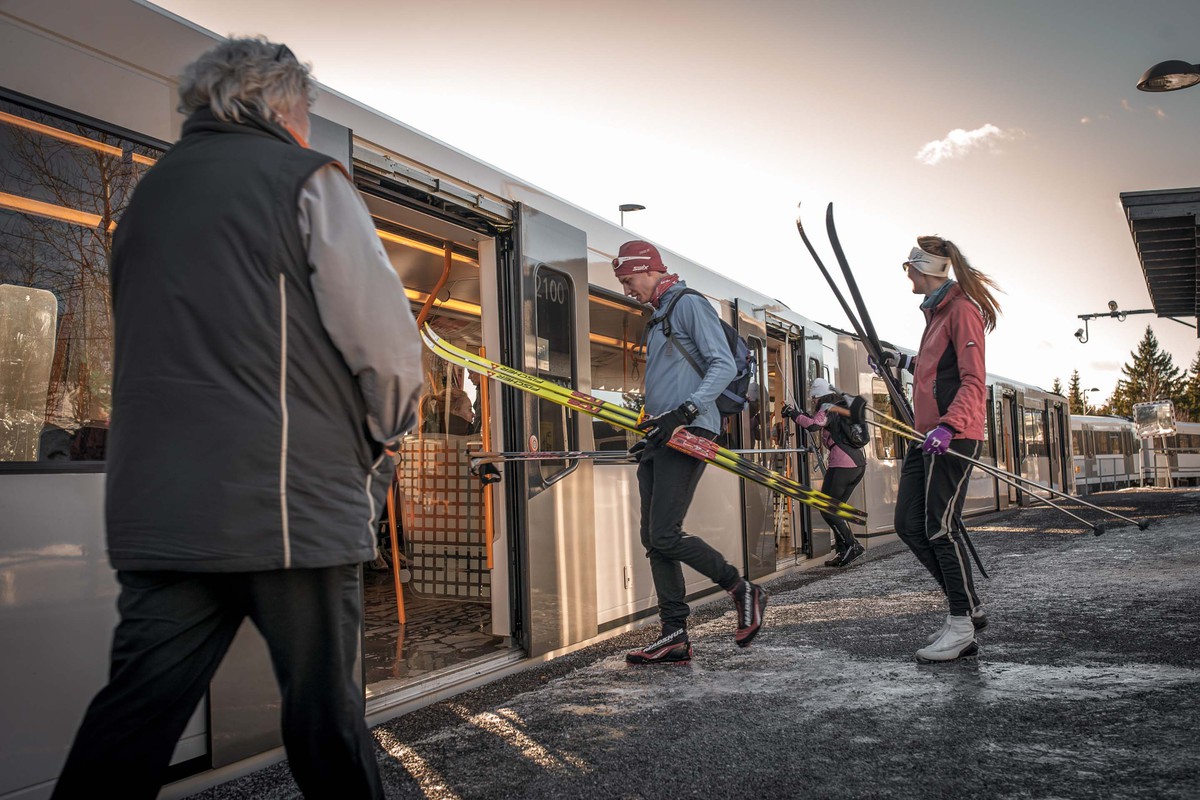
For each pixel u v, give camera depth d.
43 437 2.48
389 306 1.81
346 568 1.84
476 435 5.81
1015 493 18.94
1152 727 2.99
